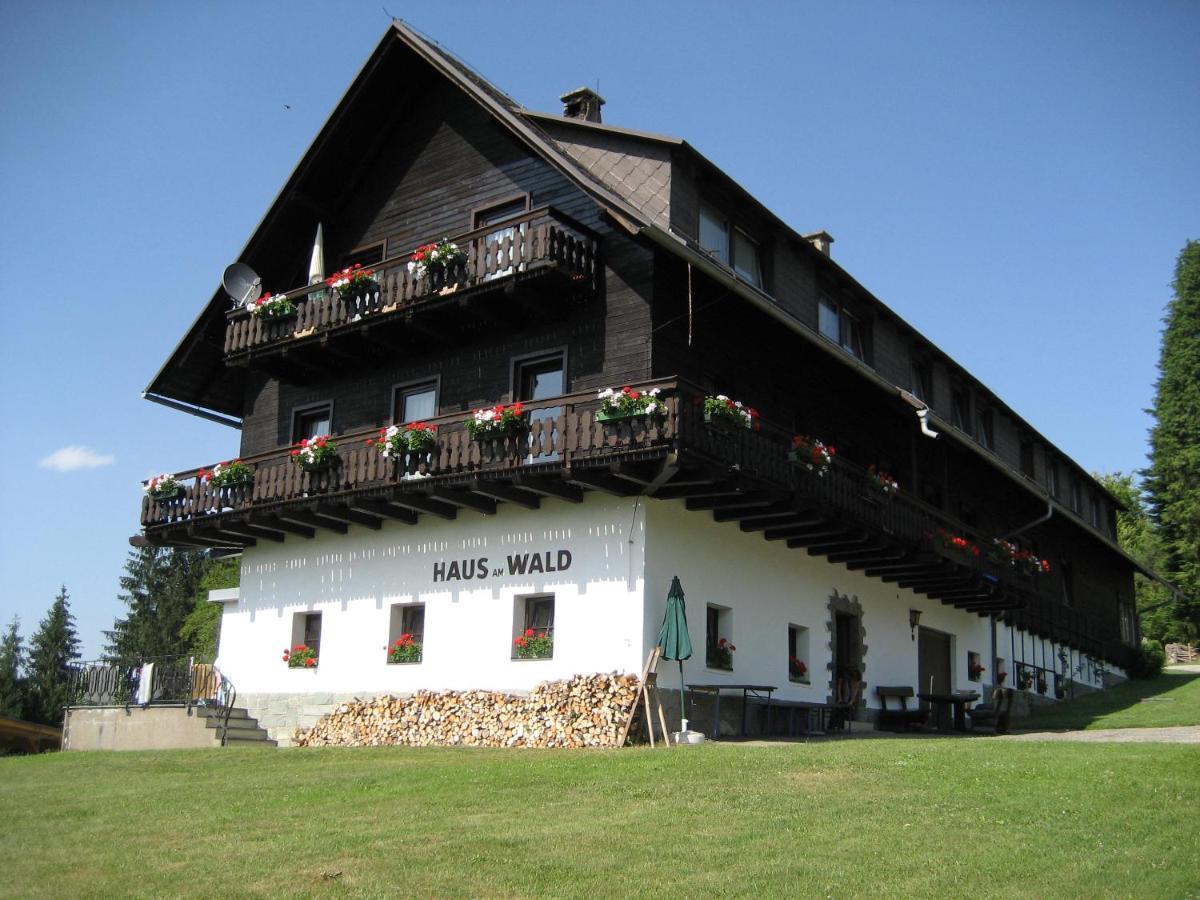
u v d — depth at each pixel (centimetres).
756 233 2233
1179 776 1297
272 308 2270
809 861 991
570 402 1823
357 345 2269
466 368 2138
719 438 1802
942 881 938
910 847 1033
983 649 2950
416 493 1984
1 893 962
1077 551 3834
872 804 1189
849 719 2277
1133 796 1209
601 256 1995
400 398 2250
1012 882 937
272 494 2181
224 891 942
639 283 1941
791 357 2302
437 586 2077
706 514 2000
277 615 2302
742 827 1102
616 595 1856
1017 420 3334
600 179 2069
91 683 2420
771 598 2138
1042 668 3281
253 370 2542
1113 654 3919
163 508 2386
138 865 1034
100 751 2019
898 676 2536
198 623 5819
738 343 2130
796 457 1959
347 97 2295
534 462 1842
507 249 1953
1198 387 5712
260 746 2088
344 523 2228
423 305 2050
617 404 1752
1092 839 1056
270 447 2458
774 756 1467
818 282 2419
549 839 1068
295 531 2270
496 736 1852
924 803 1195
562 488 1888
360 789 1345
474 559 2038
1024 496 3372
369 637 2148
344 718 2086
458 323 2133
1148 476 5797
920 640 2673
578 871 970
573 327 2003
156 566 7062
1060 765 1374
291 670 2244
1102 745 1564
